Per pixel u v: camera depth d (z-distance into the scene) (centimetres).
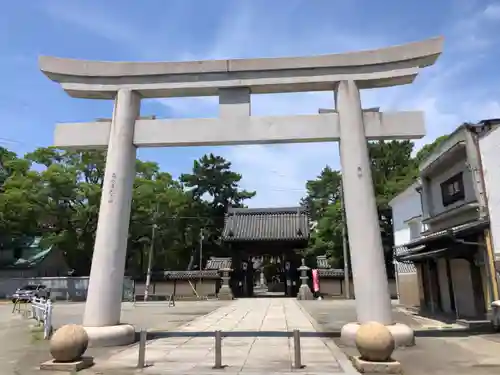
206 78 1355
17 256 4625
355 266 1184
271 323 1800
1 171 4575
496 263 1444
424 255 1814
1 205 3669
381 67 1309
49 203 3769
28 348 1243
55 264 4788
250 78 1342
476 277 1605
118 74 1369
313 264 4388
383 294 1156
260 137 1301
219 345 916
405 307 2523
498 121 1566
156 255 4784
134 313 2406
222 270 3862
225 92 1348
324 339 1284
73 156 4172
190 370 877
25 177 3859
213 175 5812
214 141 1314
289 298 3859
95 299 1216
